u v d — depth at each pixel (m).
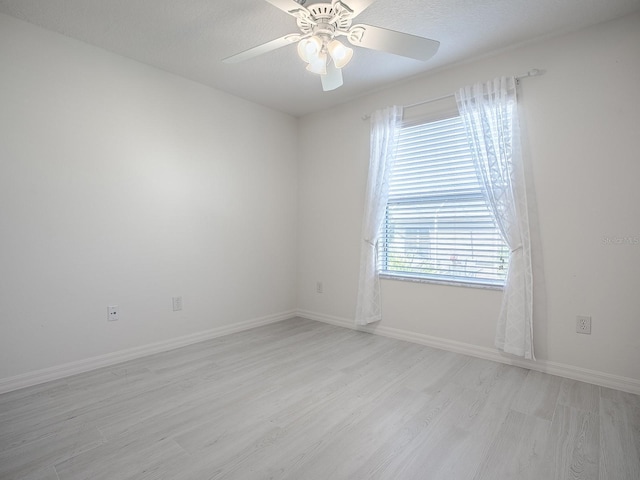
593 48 2.27
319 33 1.76
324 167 3.85
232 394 2.13
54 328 2.35
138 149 2.76
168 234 2.95
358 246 3.54
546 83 2.44
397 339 3.22
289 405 2.00
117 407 1.97
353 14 1.71
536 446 1.62
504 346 2.56
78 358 2.46
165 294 2.94
